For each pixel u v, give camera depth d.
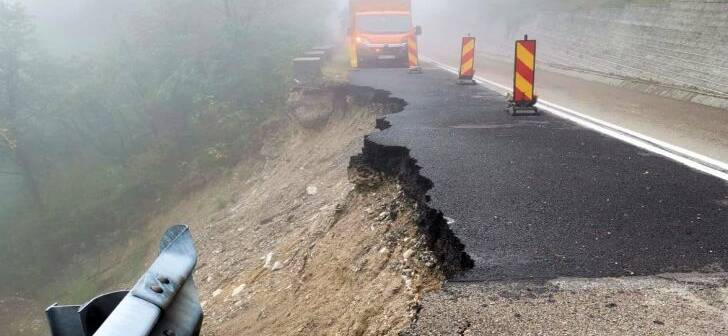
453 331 2.61
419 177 5.18
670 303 2.82
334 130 13.00
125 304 1.25
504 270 3.24
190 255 1.51
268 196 11.73
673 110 10.00
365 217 5.33
